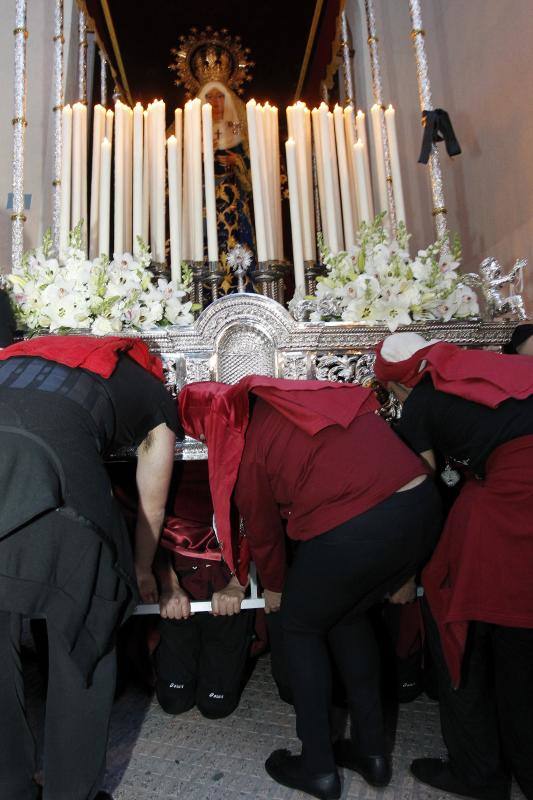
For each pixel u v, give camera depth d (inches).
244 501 52.2
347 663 52.9
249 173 157.9
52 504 40.6
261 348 72.4
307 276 86.8
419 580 65.3
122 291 72.2
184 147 104.6
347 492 48.3
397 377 58.4
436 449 59.8
